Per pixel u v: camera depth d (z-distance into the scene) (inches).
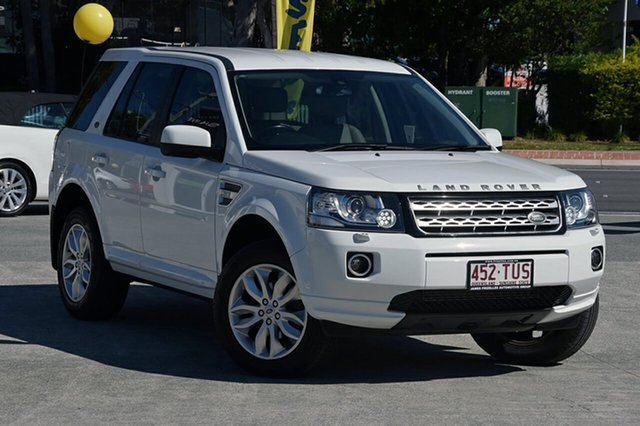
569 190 314.3
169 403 286.5
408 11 1612.9
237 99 341.1
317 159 316.2
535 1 1537.9
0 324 390.9
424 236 293.1
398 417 275.1
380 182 296.5
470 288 294.5
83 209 398.6
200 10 1761.8
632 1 1831.9
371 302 292.2
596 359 353.7
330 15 1615.4
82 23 800.9
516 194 304.0
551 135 1552.7
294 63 361.1
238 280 315.3
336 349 359.9
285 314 308.2
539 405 290.8
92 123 401.7
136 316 410.0
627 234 664.4
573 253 306.7
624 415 281.6
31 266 517.3
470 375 326.0
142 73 387.9
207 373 319.9
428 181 299.4
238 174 323.3
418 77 382.0
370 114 354.0
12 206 725.9
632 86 1507.1
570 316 316.2
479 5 1567.4
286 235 300.8
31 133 729.6
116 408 281.6
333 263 291.7
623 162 1299.2
